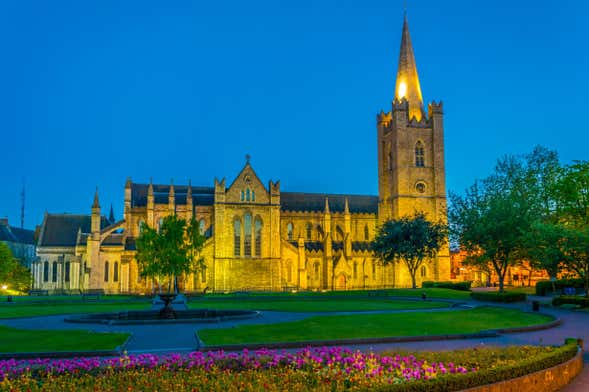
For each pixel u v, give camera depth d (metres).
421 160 140.25
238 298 85.50
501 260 83.19
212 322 48.22
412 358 25.73
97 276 121.81
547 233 66.75
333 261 132.88
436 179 138.75
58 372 22.95
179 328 43.75
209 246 122.06
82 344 34.25
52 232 137.50
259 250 124.00
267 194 125.94
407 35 148.88
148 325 46.19
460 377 21.06
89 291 119.56
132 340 36.97
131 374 22.41
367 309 63.66
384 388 19.19
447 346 34.41
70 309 65.94
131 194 133.50
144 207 131.38
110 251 123.00
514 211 80.44
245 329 41.78
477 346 33.31
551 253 66.06
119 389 20.42
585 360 30.88
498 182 93.06
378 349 32.94
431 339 37.28
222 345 32.81
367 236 146.62
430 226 112.50
